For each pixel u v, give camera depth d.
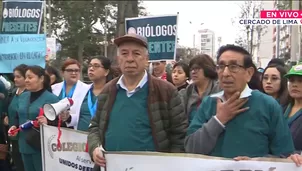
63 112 5.13
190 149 3.18
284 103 4.57
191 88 5.36
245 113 3.01
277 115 3.01
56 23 43.41
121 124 3.61
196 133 3.10
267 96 3.06
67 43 44.03
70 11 41.34
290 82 4.32
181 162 3.18
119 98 3.69
